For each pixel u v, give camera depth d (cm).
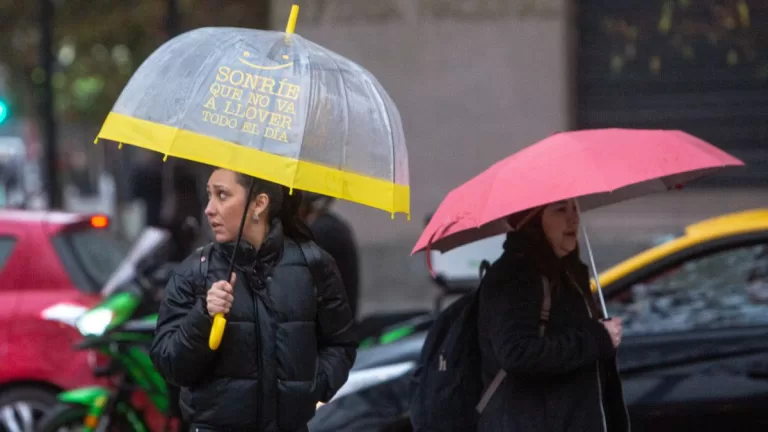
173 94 1247
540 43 3950
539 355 1345
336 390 1322
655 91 3981
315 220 2123
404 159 1330
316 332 1345
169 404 1992
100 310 2225
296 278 1289
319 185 1229
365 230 4062
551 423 1377
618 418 1439
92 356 2439
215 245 1297
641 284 1912
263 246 1276
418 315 2547
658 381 1800
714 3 3672
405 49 4031
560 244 1438
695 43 3934
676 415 1777
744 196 3909
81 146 10156
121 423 2117
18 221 2595
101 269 2684
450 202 1434
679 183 1577
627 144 1338
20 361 2461
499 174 1353
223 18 5400
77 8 5738
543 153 1348
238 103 1230
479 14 3981
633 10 3953
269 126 1223
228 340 1252
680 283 1903
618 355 1830
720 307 1884
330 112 1259
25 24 6000
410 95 4034
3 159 9556
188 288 1277
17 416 2481
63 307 2486
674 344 1844
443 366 1463
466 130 4009
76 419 2148
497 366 1409
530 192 1297
